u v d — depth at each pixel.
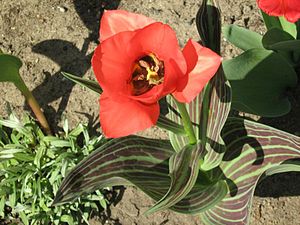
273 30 0.46
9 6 0.62
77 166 0.38
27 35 0.61
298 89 0.53
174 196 0.35
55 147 0.54
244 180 0.44
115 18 0.31
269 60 0.47
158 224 0.53
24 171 0.53
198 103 0.42
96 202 0.54
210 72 0.29
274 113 0.47
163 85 0.28
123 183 0.40
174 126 0.39
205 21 0.37
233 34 0.50
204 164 0.43
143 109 0.29
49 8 0.61
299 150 0.41
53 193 0.53
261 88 0.48
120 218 0.53
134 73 0.31
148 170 0.42
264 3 0.36
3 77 0.48
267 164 0.43
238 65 0.47
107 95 0.29
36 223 0.53
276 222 0.50
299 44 0.44
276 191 0.51
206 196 0.42
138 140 0.42
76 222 0.53
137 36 0.29
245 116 0.53
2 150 0.54
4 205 0.54
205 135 0.41
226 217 0.43
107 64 0.29
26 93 0.52
